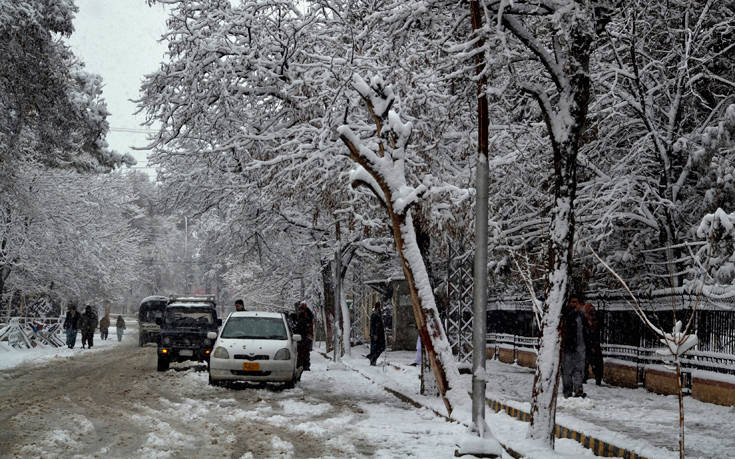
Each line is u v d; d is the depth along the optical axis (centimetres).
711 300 1628
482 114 1039
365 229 1806
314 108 1773
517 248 2247
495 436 1095
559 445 1048
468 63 1336
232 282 5925
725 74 2197
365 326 5094
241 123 1950
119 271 5894
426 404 1478
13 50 2775
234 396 1669
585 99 1048
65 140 3297
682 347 748
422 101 1539
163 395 1669
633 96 2081
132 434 1111
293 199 1848
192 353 2336
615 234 2255
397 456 977
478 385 995
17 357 2988
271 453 979
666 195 2020
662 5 2038
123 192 5619
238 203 2667
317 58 1862
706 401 1584
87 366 2573
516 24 1112
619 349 2036
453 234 1584
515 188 2109
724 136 1745
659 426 1254
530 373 2417
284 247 3806
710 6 2023
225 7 1958
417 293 1338
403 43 1358
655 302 1869
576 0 1071
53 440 1032
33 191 4159
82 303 6172
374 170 1302
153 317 4097
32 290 4791
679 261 1955
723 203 1723
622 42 2098
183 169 2631
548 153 1997
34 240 4297
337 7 1967
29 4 2794
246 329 1981
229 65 1884
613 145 2220
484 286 1010
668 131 2045
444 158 1808
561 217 1037
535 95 1065
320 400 1617
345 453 992
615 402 1595
